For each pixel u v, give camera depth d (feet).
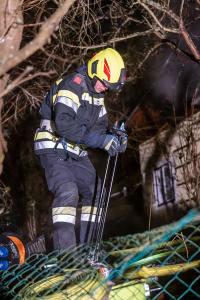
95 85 15.55
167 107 34.91
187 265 13.51
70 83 15.48
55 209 15.34
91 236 16.35
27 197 37.06
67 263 14.43
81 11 23.86
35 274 15.12
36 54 25.67
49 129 16.11
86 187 16.55
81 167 16.47
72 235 15.06
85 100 15.65
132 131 36.91
